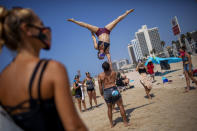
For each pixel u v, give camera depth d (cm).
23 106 87
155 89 1012
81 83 905
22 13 95
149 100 773
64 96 87
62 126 94
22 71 91
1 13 94
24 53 97
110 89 500
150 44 18538
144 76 788
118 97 497
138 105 731
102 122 586
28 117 86
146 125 445
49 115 88
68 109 86
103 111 783
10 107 91
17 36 95
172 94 758
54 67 89
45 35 100
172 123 412
